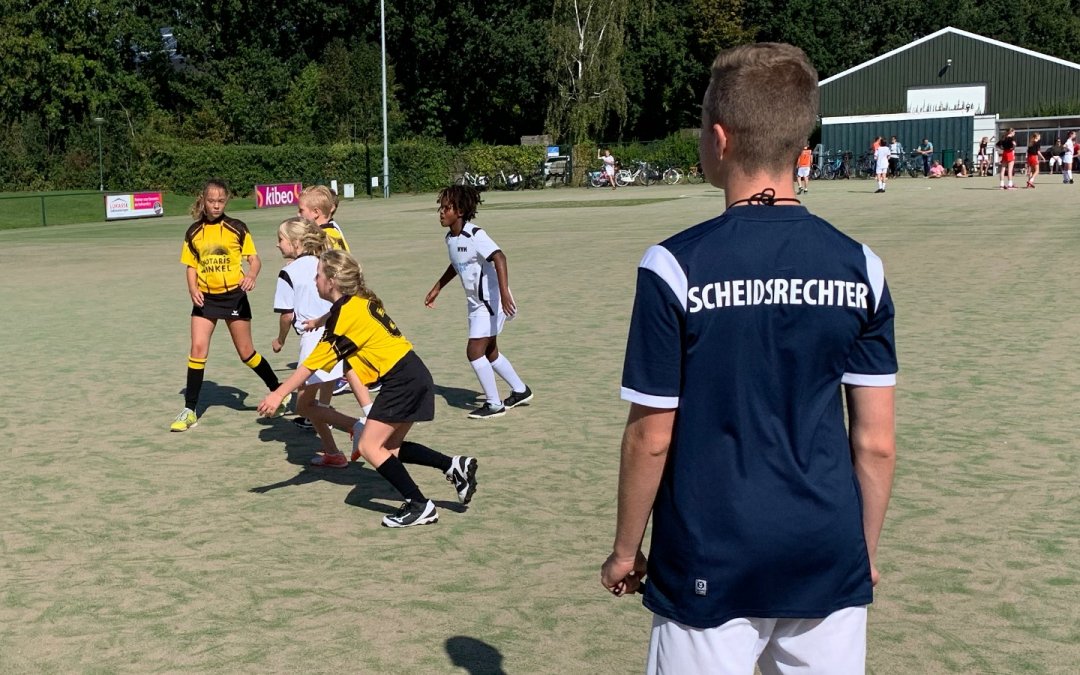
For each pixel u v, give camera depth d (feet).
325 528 18.79
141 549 17.81
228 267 26.73
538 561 16.84
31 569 16.94
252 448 24.73
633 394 7.47
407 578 16.24
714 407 7.45
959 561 16.28
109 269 71.41
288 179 189.06
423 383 18.84
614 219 99.55
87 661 13.53
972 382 28.50
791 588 7.45
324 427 22.88
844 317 7.47
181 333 42.86
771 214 7.57
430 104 234.99
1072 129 173.37
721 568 7.41
